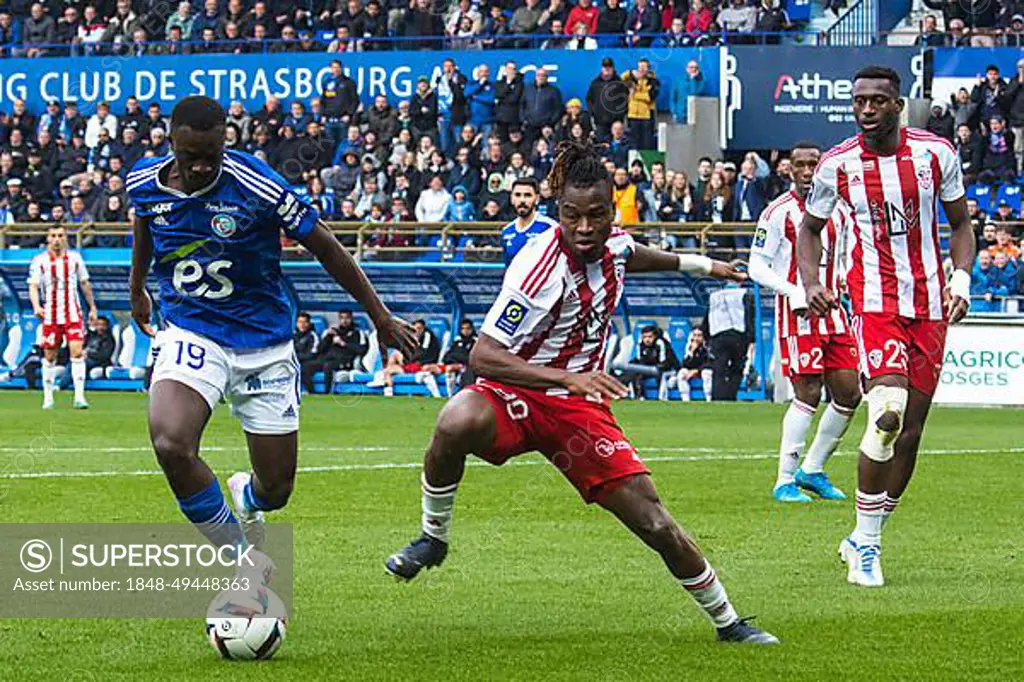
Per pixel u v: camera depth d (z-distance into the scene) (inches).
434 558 552.7
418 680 457.1
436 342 2070.6
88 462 1117.1
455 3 2532.0
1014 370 1845.5
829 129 2258.9
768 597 602.5
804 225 696.4
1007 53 2261.3
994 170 2190.0
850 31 2405.3
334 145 2325.3
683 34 2309.3
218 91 2436.0
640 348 2042.3
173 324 546.3
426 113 2279.8
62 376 2180.1
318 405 1850.4
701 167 2151.8
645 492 509.0
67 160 2352.4
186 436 520.4
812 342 921.5
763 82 2257.6
